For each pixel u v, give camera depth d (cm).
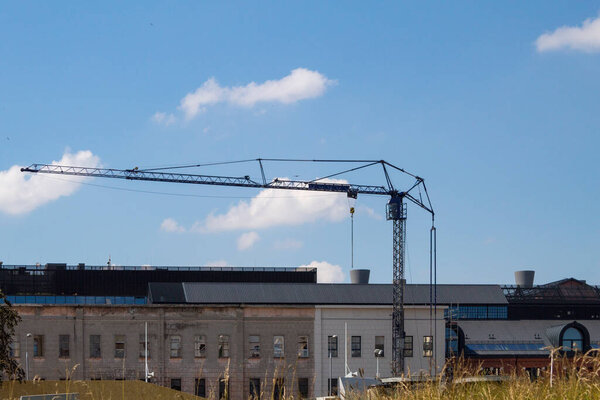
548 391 977
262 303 7638
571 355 7569
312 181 11400
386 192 11400
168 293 7606
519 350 8006
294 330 6850
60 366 6525
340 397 1323
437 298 8238
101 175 11206
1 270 8688
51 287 8781
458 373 1128
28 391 1675
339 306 6944
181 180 11194
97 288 8844
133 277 8919
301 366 6812
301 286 7875
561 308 8569
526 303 8494
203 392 6662
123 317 6644
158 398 1805
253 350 6781
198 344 6712
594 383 955
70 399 1320
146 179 11138
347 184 11425
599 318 8662
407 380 1130
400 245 11338
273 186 11300
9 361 2845
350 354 6912
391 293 8025
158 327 6675
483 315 8362
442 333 7100
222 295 7644
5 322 3438
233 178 11262
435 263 8481
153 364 6625
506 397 1006
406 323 7100
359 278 9519
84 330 6600
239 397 6644
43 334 6550
